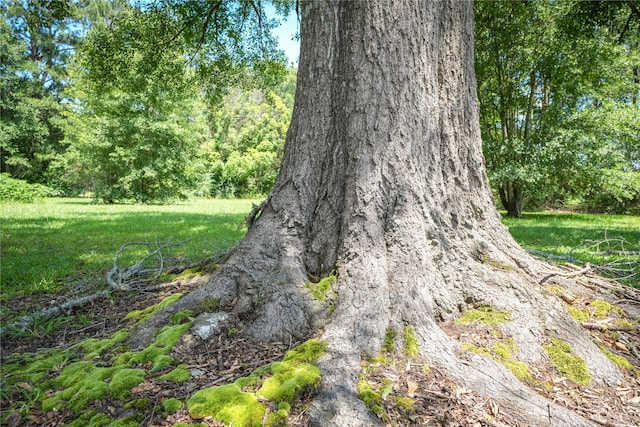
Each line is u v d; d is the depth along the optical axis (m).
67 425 1.96
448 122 3.44
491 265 3.27
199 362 2.43
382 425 1.89
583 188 20.11
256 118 38.94
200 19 9.61
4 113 28.92
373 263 2.76
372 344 2.39
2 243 7.84
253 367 2.35
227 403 1.99
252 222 3.53
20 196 20.86
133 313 3.37
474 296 2.98
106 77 10.42
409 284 2.71
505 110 18.03
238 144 38.00
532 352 2.62
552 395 2.34
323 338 2.43
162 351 2.51
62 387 2.31
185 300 2.99
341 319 2.55
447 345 2.48
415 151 3.10
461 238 3.34
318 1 3.31
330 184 3.20
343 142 3.17
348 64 3.15
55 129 32.91
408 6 3.12
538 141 17.14
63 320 3.48
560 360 2.60
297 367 2.19
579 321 3.23
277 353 2.46
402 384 2.18
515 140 16.72
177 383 2.22
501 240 3.62
